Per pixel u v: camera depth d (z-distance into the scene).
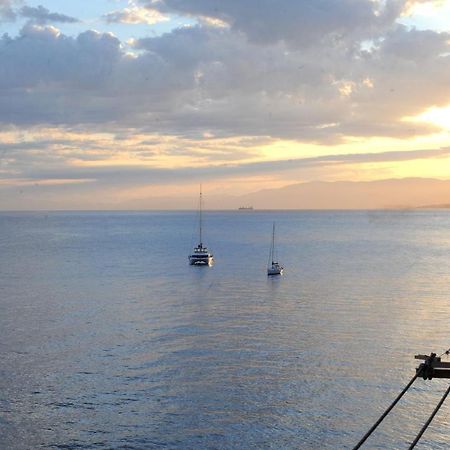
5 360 62.56
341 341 69.69
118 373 58.03
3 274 135.12
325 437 44.44
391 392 52.69
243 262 162.12
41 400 51.22
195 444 43.56
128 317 84.69
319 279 125.81
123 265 154.12
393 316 84.25
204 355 63.91
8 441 43.97
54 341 70.56
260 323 79.81
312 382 55.09
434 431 45.44
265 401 50.72
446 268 147.00
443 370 19.66
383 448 43.00
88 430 45.72
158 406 49.91
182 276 131.38
